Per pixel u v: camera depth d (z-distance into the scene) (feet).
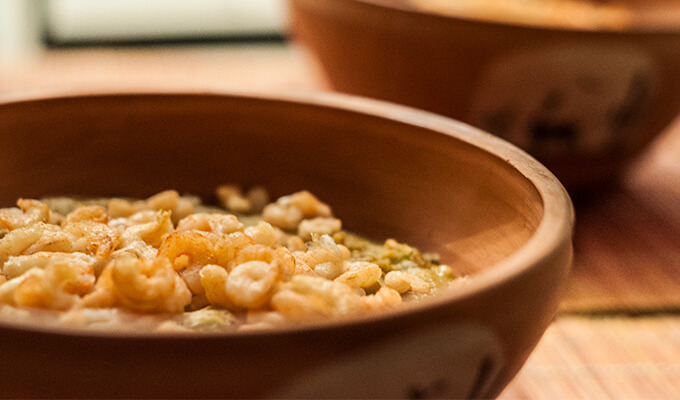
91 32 4.15
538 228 1.23
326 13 2.41
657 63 2.29
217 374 1.06
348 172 1.59
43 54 3.59
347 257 1.46
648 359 1.83
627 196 2.55
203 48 4.02
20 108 1.53
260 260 1.28
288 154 1.61
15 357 1.06
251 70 3.45
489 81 2.29
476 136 1.47
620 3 2.93
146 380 1.06
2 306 1.21
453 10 2.62
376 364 1.09
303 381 1.08
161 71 3.33
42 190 1.57
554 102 2.30
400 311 1.09
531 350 1.23
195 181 1.62
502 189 1.41
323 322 1.08
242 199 1.59
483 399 1.21
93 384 1.07
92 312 1.18
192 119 1.61
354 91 2.51
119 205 1.52
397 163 1.55
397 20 2.28
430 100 2.37
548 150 2.37
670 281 2.10
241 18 4.39
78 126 1.57
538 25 2.21
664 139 2.59
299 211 1.56
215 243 1.35
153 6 4.31
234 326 1.22
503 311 1.14
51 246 1.34
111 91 1.58
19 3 4.10
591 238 2.29
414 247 1.52
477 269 1.42
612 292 2.05
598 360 1.82
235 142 1.62
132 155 1.60
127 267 1.19
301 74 3.42
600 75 2.26
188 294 1.25
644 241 2.29
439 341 1.10
